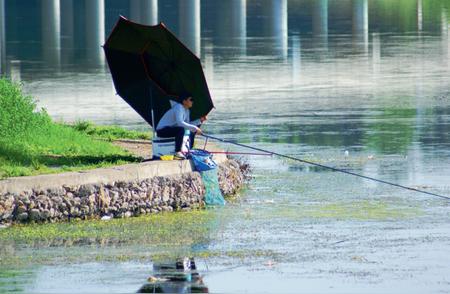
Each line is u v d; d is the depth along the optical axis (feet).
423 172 203.72
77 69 360.48
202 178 174.09
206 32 481.87
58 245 147.54
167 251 145.79
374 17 556.51
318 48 424.46
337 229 159.53
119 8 572.10
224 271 136.87
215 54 402.72
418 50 415.85
